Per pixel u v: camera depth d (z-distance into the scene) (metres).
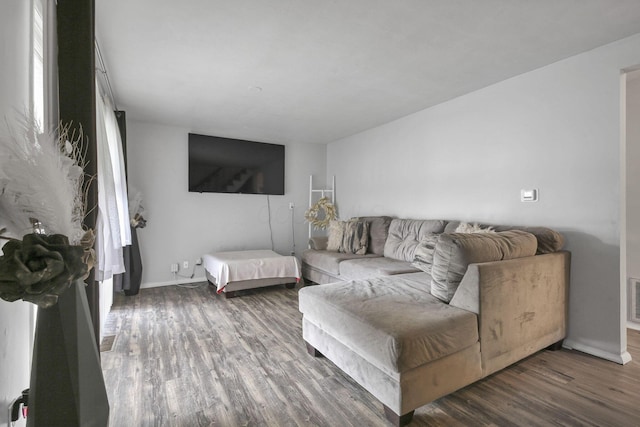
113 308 3.37
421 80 2.95
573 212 2.46
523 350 2.05
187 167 4.60
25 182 0.69
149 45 2.26
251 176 5.07
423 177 3.82
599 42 2.27
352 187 5.12
